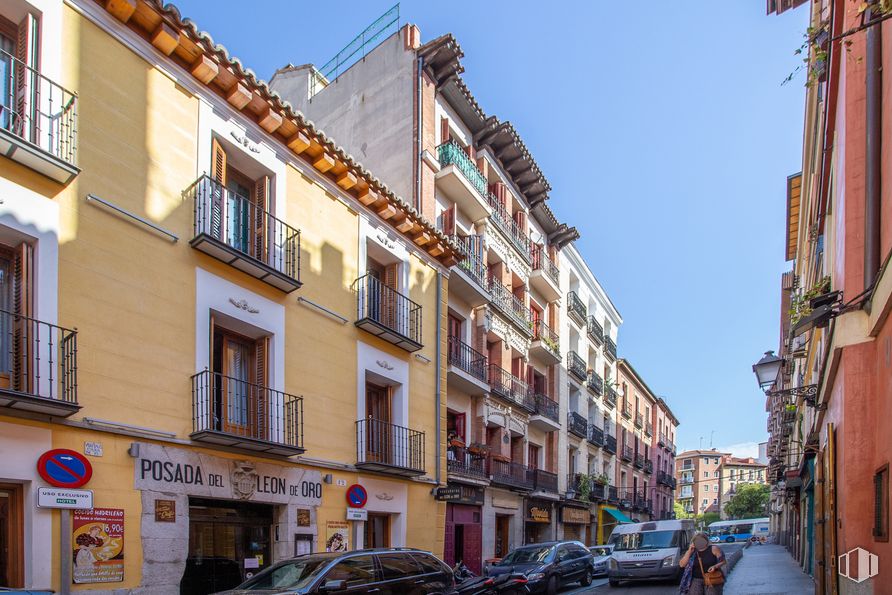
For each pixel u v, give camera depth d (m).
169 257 10.38
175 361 10.23
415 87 21.33
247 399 11.84
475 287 21.44
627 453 42.00
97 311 9.18
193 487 10.19
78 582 8.44
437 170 21.48
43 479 8.25
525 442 26.33
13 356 8.38
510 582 14.32
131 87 10.11
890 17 5.20
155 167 10.33
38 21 8.98
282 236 12.48
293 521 11.92
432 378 17.02
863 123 8.76
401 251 16.28
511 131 24.78
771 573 20.05
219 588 10.66
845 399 8.53
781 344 30.42
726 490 109.00
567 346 32.47
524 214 28.06
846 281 8.75
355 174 14.34
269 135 12.52
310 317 13.09
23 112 8.62
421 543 15.61
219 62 11.19
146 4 9.98
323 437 12.97
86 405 8.87
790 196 22.73
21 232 8.40
